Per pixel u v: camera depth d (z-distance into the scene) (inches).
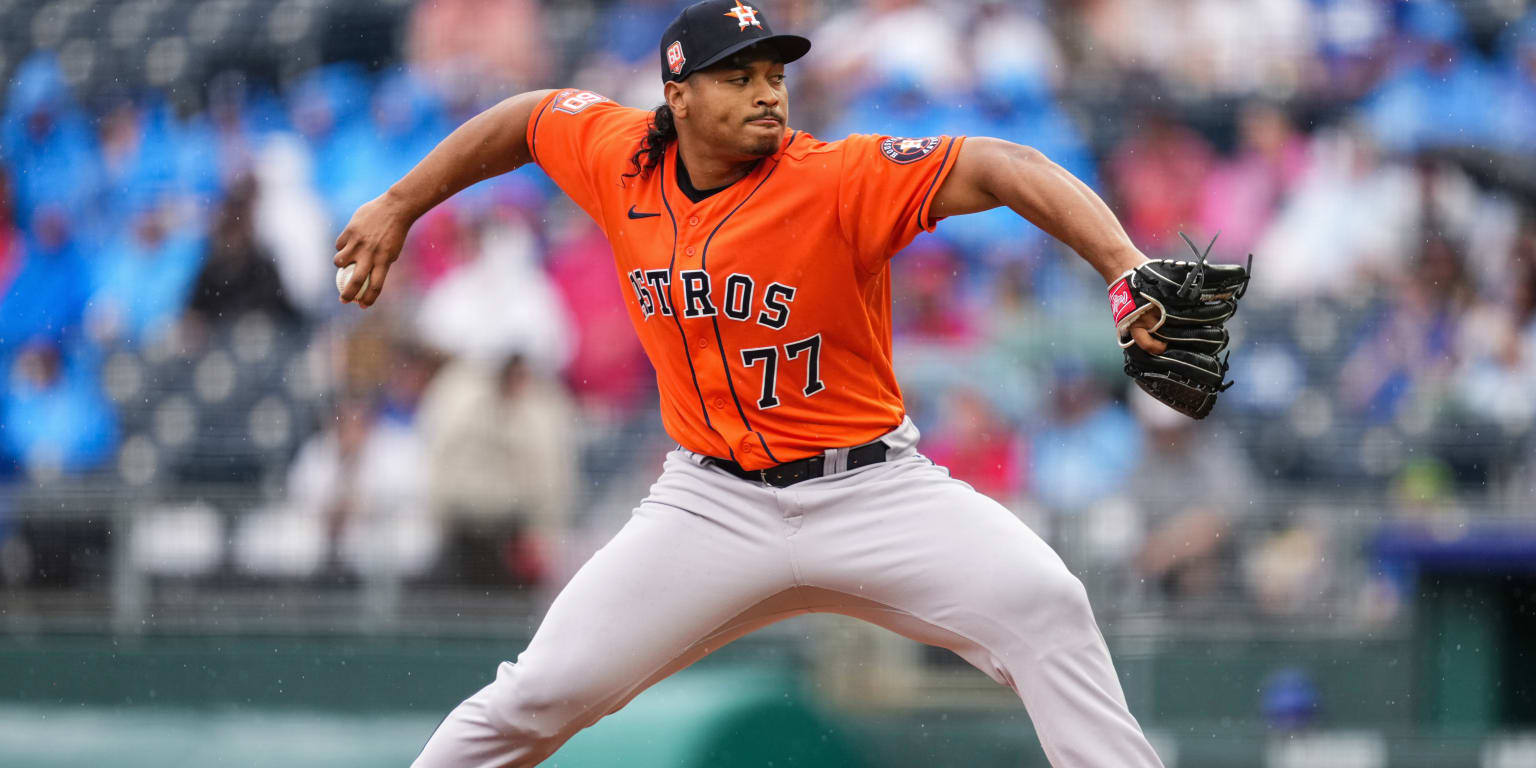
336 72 1341.0
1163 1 1187.3
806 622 888.3
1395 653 898.7
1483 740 867.4
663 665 455.5
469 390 991.6
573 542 982.4
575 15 1328.7
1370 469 1037.8
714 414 453.1
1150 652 893.8
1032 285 1029.2
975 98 1194.6
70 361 1228.5
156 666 972.6
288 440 1113.4
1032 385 986.7
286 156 1309.1
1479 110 1204.5
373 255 488.7
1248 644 895.1
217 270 1250.0
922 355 995.9
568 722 449.4
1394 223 1152.8
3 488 1019.9
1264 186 1154.0
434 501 976.3
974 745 861.2
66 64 1378.0
